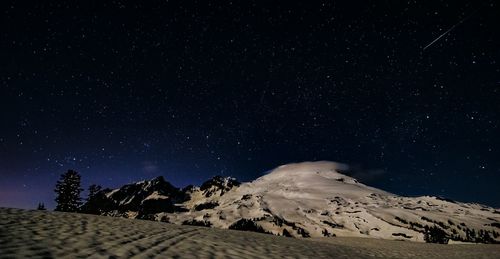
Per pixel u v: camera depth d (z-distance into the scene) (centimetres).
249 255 1089
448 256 2600
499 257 2581
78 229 1166
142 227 1541
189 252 983
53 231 1041
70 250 797
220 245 1214
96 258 755
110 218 1911
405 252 2784
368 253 1986
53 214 1625
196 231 1675
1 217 1211
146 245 1002
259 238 1800
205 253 1005
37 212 1622
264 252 1208
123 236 1132
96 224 1416
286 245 1576
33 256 693
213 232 1769
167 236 1283
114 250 866
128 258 798
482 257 2550
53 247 801
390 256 2089
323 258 1309
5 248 726
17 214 1398
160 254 893
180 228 1736
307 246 1700
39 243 823
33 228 1048
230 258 987
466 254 2844
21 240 829
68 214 1755
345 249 1952
